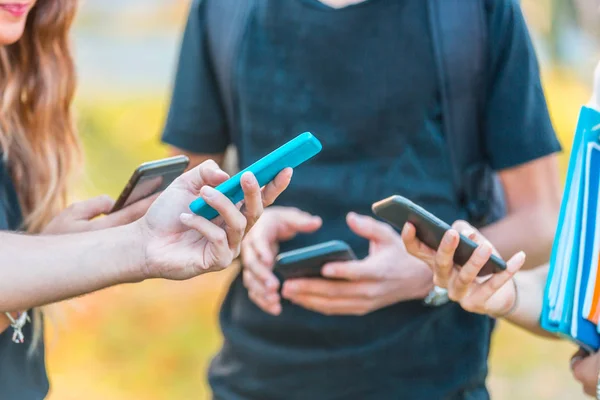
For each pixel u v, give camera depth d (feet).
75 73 8.91
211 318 22.59
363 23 8.98
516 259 7.37
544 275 8.52
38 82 8.52
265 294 9.25
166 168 7.55
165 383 19.92
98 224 8.02
